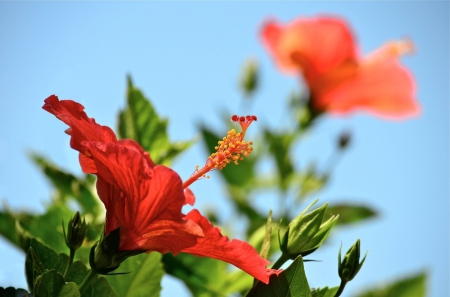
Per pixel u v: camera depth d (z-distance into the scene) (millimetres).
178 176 753
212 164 812
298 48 1165
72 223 799
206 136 1088
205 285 908
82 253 845
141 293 843
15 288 770
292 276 770
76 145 768
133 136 934
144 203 768
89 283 796
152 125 936
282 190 1084
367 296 979
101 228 895
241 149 812
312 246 810
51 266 804
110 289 799
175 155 938
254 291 771
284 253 811
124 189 770
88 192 922
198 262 905
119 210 777
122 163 755
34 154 929
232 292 920
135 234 776
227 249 768
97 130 792
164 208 762
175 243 770
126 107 932
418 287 977
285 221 1072
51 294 764
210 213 1073
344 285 801
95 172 794
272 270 774
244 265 768
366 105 1184
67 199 927
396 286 979
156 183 757
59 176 924
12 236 897
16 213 906
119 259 780
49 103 777
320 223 809
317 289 799
